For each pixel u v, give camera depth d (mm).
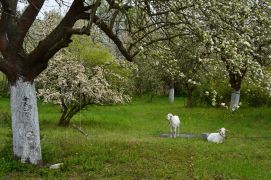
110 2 13203
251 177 14195
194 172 14570
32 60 14922
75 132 25531
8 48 14969
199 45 15219
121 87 32812
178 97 64812
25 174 14102
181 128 29578
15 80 15039
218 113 36750
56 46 14758
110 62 30359
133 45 15305
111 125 30812
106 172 14352
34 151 15203
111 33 14758
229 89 40188
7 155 15328
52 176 13930
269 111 35844
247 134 26328
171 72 16438
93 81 28875
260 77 15125
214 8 13289
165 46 16609
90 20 13547
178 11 14078
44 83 28688
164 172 14422
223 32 13688
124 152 17266
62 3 14945
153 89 57500
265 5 13477
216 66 16078
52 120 32094
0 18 15820
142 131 28219
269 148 20453
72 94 28422
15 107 15125
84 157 16031
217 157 17422
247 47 13648
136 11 14602
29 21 14992
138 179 13672
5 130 24938
